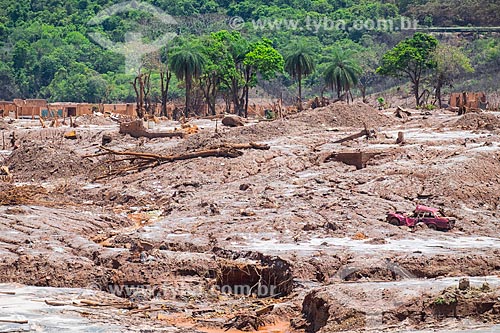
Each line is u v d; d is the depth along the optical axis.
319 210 68.88
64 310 45.66
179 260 54.59
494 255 54.62
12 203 77.25
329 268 52.41
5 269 53.16
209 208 71.12
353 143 99.12
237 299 51.09
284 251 55.56
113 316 45.47
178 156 95.12
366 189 76.44
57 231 63.69
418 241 59.97
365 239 60.56
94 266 54.28
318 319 43.50
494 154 83.50
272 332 44.28
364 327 40.47
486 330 38.12
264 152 94.56
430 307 40.97
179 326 45.00
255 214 68.38
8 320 43.16
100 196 84.94
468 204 72.69
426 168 79.38
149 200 81.50
